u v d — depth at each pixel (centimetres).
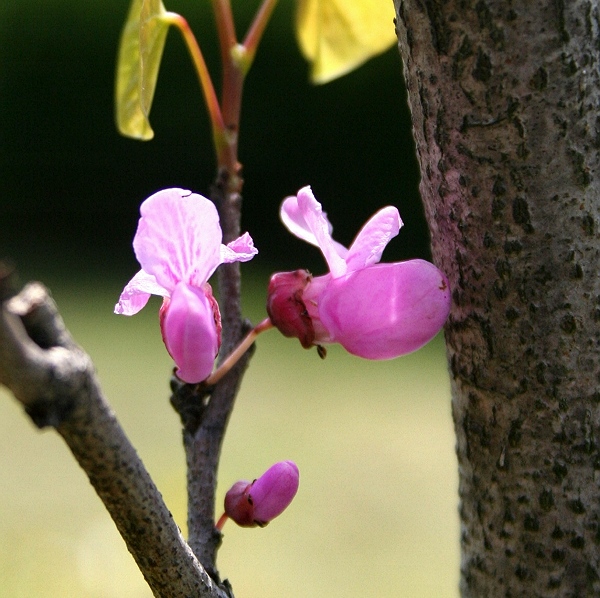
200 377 26
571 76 26
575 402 26
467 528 27
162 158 163
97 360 98
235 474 73
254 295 121
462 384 27
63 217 164
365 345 26
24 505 70
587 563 26
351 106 155
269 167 161
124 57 30
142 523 24
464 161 26
